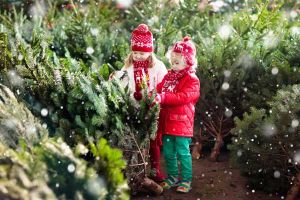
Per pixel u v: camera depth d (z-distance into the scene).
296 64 4.80
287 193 3.95
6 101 3.17
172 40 5.80
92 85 3.69
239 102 4.89
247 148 3.88
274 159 3.88
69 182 2.47
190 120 4.10
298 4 7.19
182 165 4.09
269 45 5.34
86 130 3.44
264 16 5.70
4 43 4.11
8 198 2.26
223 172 4.58
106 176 2.60
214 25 6.11
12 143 2.83
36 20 6.34
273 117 3.78
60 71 3.86
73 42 5.88
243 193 4.12
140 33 4.20
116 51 5.69
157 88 4.19
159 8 6.72
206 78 4.87
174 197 4.02
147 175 4.00
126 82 4.23
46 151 2.54
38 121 3.20
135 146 3.71
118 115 3.66
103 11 7.27
